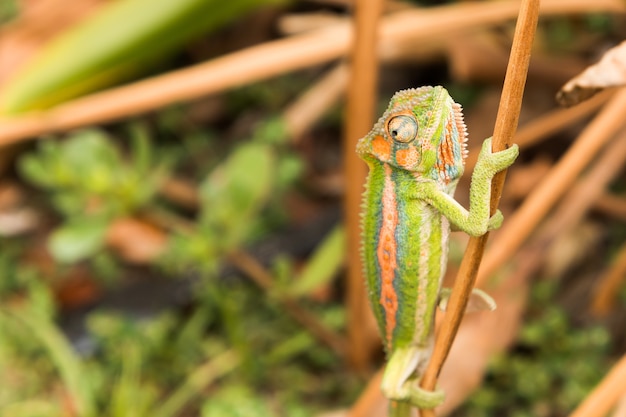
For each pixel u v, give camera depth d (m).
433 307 0.45
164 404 0.59
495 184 0.42
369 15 0.52
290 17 0.81
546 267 0.63
